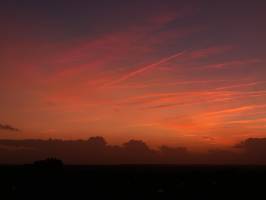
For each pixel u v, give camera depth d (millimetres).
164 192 68000
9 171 114500
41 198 56625
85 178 100875
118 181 93062
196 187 78375
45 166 111125
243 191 69625
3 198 55219
